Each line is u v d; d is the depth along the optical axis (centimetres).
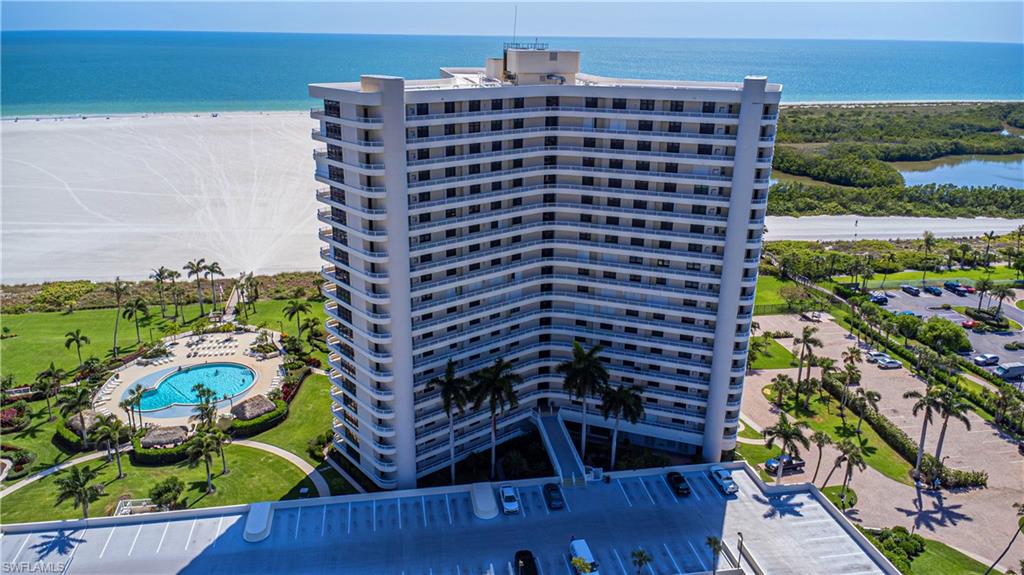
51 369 11319
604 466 9675
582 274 9888
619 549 8106
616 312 9938
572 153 9312
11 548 7869
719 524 8544
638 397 9325
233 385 12188
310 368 12706
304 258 18762
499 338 9744
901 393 12181
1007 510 9206
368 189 7762
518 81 9650
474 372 9088
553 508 8731
